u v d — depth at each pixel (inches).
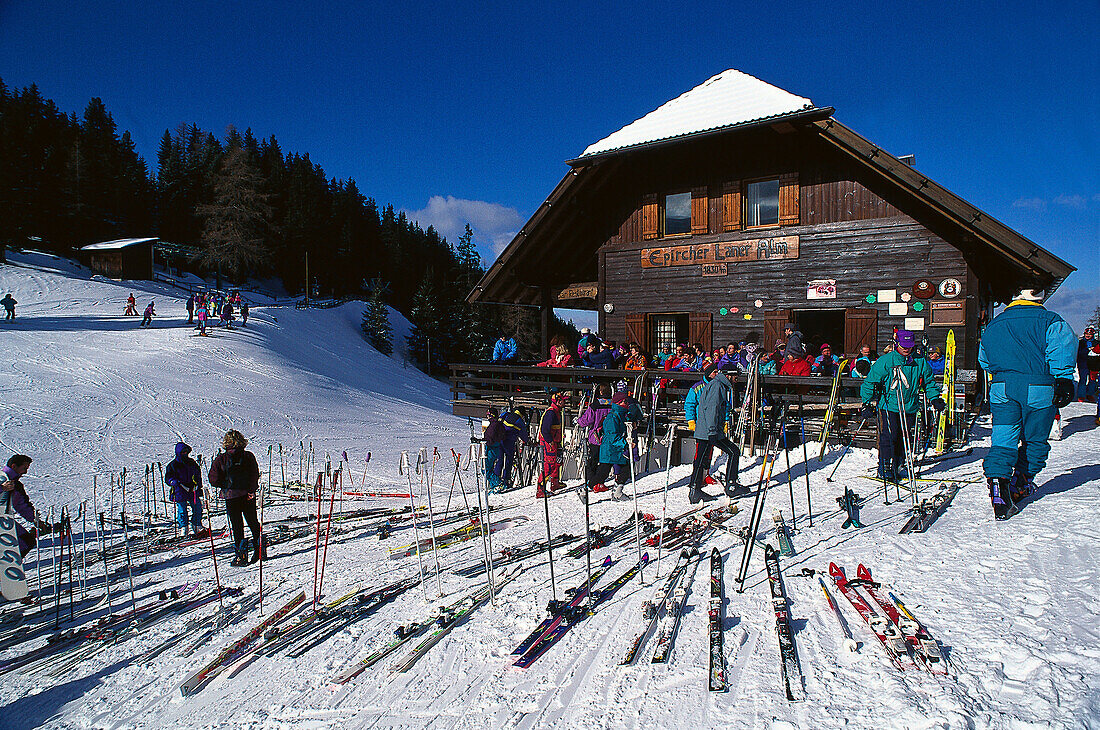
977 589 154.4
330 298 3804.1
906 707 111.8
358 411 1061.8
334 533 354.0
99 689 174.4
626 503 342.3
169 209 3885.3
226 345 1333.7
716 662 136.6
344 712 143.0
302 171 4603.8
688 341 640.4
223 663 178.4
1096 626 126.7
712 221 614.5
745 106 572.7
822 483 319.3
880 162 485.1
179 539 371.9
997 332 213.6
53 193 3107.8
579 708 130.0
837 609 155.6
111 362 1091.3
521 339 2967.5
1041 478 251.9
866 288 536.4
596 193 650.8
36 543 307.1
